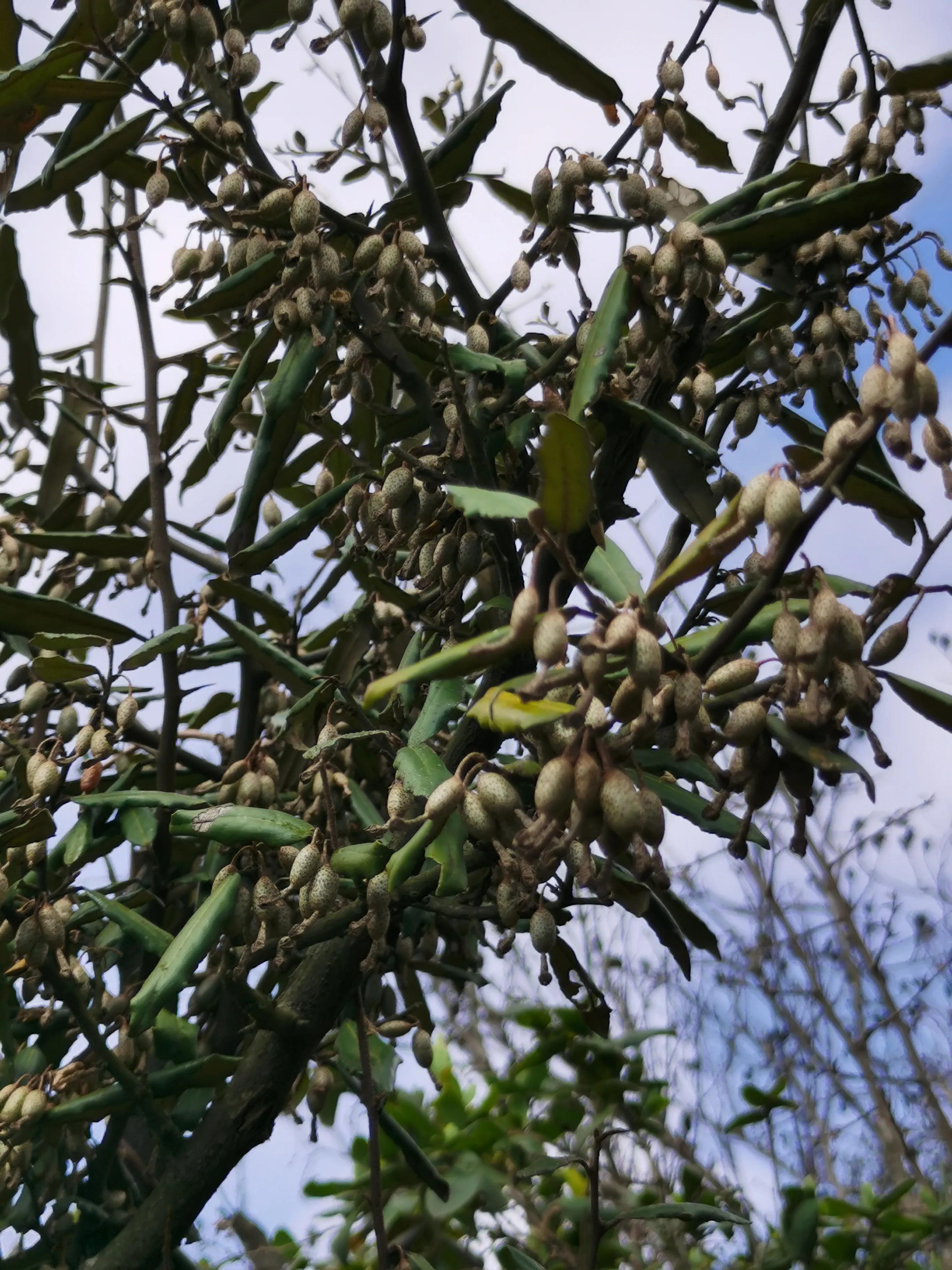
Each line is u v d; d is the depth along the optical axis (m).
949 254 0.63
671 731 0.54
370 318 0.65
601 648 0.45
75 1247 0.68
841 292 0.64
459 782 0.51
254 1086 0.65
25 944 0.61
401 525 0.64
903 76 0.67
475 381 0.63
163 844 0.71
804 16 0.72
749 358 0.64
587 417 0.64
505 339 0.67
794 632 0.47
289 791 0.75
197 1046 0.67
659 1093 0.80
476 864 0.62
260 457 0.63
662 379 0.61
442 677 0.45
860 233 0.63
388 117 0.65
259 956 0.62
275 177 0.64
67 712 0.69
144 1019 0.58
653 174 0.63
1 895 0.61
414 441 0.73
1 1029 0.66
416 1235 0.75
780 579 0.48
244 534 0.70
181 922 0.75
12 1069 0.67
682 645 0.51
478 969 0.79
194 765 0.75
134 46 0.71
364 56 0.64
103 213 0.79
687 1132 0.89
